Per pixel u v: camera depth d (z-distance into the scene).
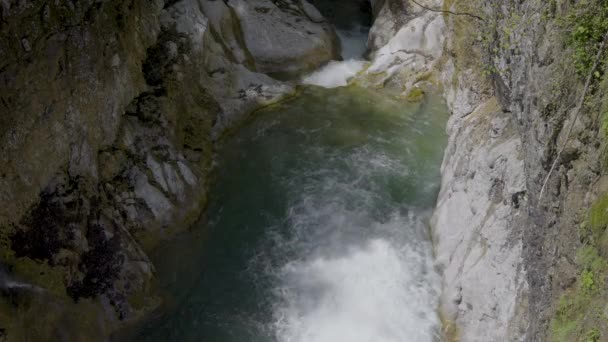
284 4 18.00
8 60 8.84
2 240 9.20
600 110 6.48
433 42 16.16
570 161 6.99
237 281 11.45
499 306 9.33
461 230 11.16
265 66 16.67
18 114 9.18
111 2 11.27
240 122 14.88
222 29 16.03
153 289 11.14
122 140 12.02
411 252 11.98
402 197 13.15
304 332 10.59
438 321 10.67
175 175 12.47
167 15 14.46
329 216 12.72
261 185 13.40
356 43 18.27
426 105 15.46
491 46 11.27
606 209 6.09
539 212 7.87
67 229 10.23
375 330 10.61
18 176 9.38
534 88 8.27
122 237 11.06
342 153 14.20
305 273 11.61
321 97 15.86
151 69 13.43
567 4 7.42
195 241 12.19
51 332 9.44
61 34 9.84
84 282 10.25
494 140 10.96
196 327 10.65
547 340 6.73
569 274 6.62
